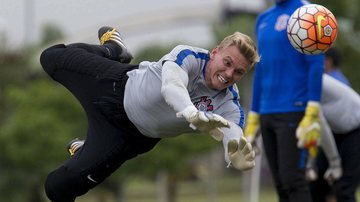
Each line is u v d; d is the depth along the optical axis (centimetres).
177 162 6256
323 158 2980
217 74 1706
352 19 5769
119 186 6594
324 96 2723
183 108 1591
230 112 1775
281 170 2502
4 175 6022
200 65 1725
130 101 1814
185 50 1716
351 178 2739
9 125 6031
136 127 1866
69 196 1969
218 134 1552
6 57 7269
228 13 7375
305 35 2042
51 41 7581
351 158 2745
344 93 2733
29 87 6450
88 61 1914
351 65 5894
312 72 2439
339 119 2723
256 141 2667
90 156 1922
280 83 2519
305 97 2489
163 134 1848
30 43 7512
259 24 2631
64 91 6209
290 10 2512
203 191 9375
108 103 1864
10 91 6197
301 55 2481
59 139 5959
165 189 7325
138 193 9369
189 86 1734
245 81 6181
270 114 2541
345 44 5841
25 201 6188
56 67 1958
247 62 1688
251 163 1592
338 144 2805
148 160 6181
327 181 3012
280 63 2516
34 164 5959
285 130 2498
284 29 2498
